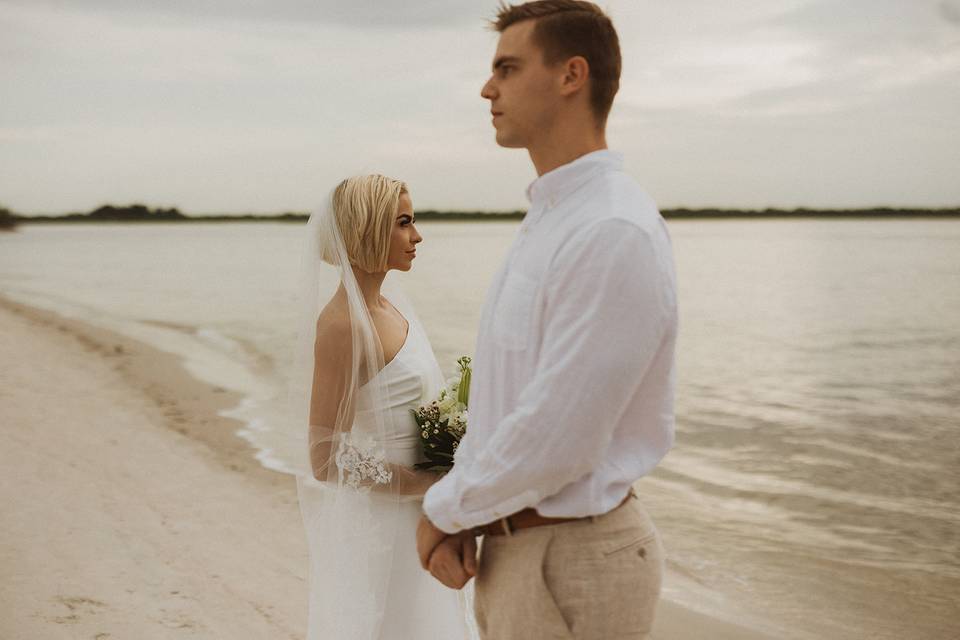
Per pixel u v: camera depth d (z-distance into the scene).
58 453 6.04
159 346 12.73
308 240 2.53
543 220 1.54
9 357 10.59
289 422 2.55
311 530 2.54
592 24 1.53
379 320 2.52
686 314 21.14
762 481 6.49
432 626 2.56
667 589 4.28
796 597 4.16
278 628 3.44
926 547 4.96
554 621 1.52
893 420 8.98
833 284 29.53
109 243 86.38
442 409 2.44
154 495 5.19
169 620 3.46
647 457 1.57
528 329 1.51
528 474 1.41
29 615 3.41
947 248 55.88
